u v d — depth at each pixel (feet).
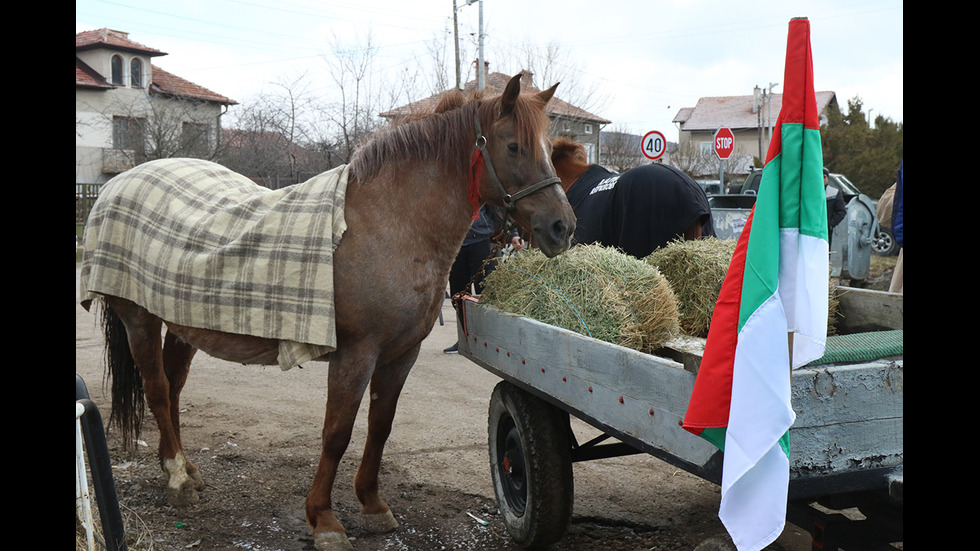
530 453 9.97
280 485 12.81
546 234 9.96
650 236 13.97
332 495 12.60
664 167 14.48
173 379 12.87
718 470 6.55
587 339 8.45
